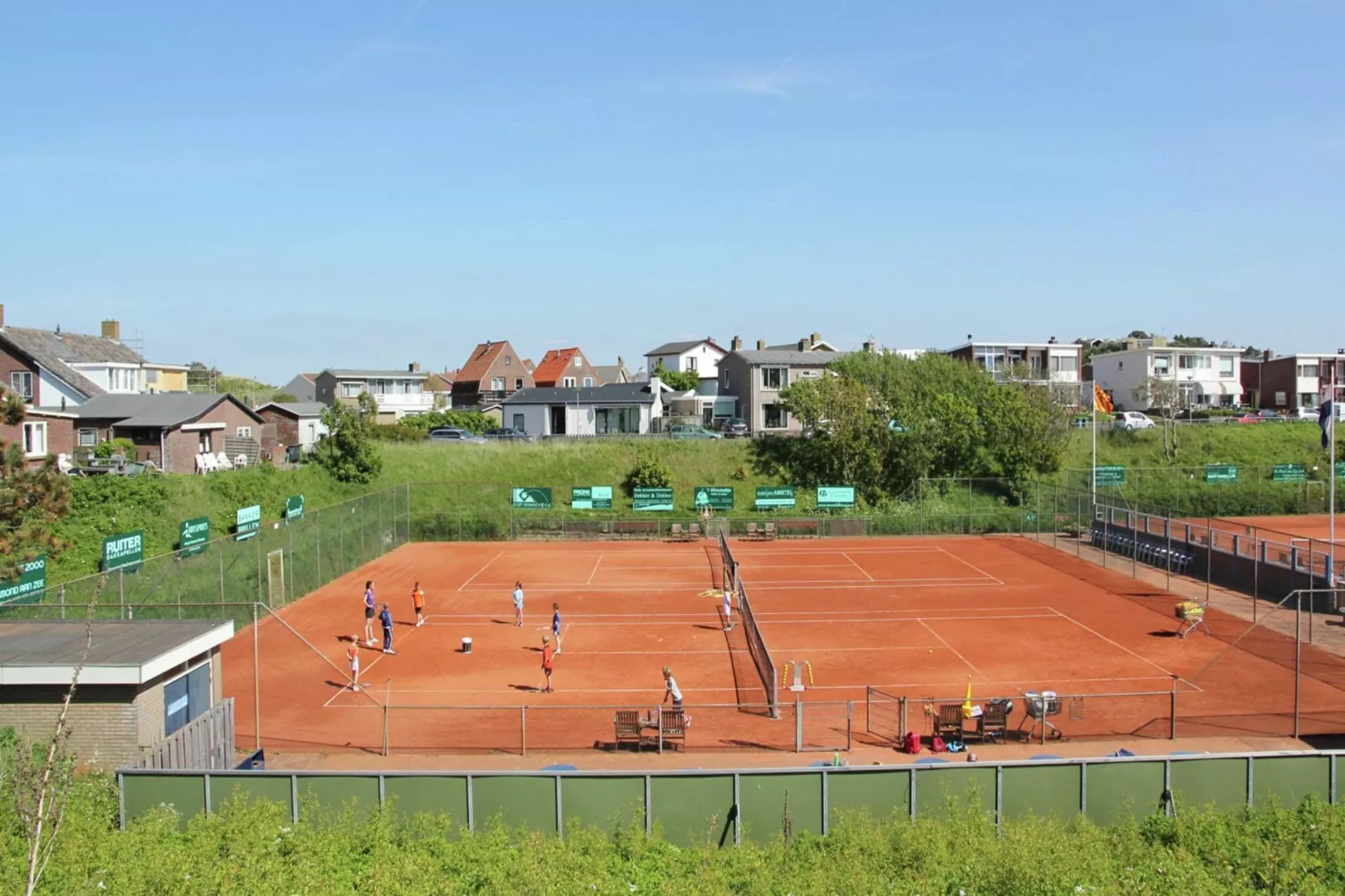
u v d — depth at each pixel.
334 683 28.89
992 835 15.80
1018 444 64.75
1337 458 72.81
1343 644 32.38
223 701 21.53
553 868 14.55
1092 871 14.44
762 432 80.06
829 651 32.56
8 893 13.14
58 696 19.02
